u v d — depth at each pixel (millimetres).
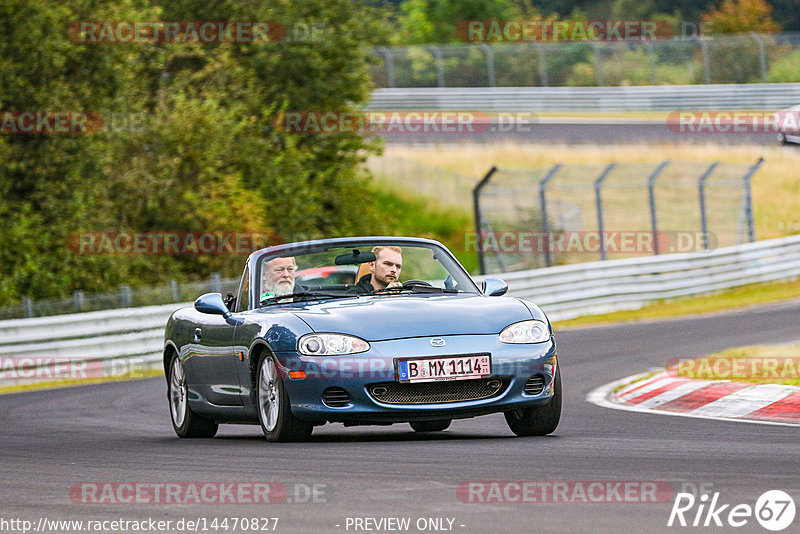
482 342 21938
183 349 27328
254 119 82312
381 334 21891
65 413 35406
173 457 21219
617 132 118312
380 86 132250
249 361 23594
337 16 90750
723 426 24109
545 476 16547
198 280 76562
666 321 62031
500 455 19234
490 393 21953
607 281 69812
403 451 20250
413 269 25297
